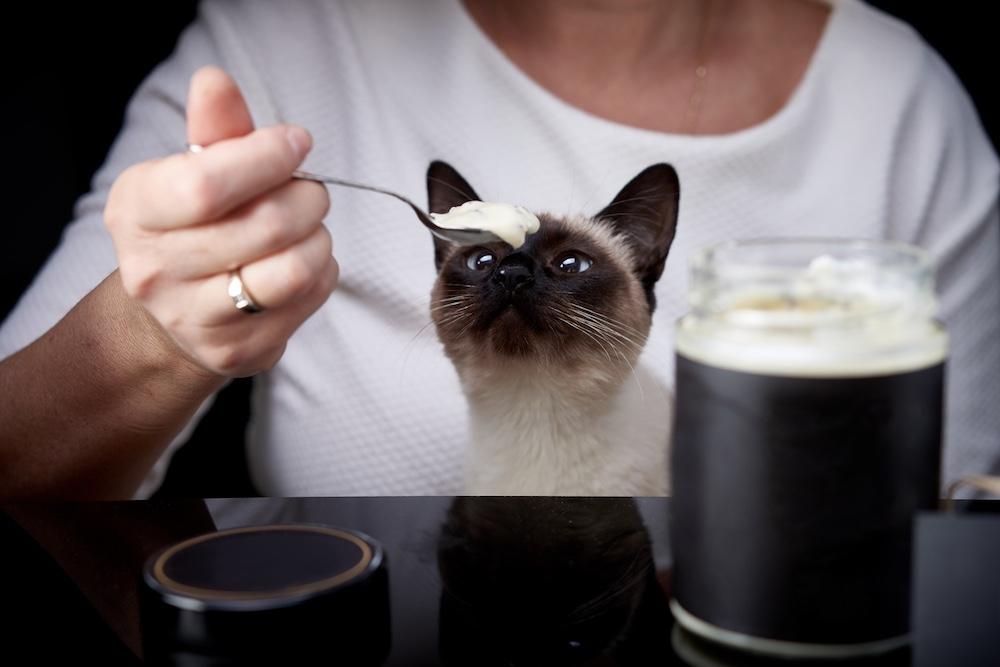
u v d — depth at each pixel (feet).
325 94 3.09
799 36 3.24
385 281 2.84
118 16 3.90
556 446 2.38
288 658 1.55
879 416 1.46
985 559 1.44
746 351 1.47
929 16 3.95
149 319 2.18
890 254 1.52
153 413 2.31
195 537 1.75
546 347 2.30
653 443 2.38
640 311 2.39
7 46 3.83
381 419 2.79
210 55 3.15
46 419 2.33
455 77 2.98
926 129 3.22
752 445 1.48
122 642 1.61
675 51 3.13
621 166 2.87
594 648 1.58
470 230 1.87
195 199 1.83
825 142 3.11
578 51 3.09
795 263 1.53
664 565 1.78
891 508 1.48
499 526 1.91
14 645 1.60
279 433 2.99
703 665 1.53
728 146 2.89
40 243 3.95
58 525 1.91
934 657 1.46
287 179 1.91
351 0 3.12
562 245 2.34
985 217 3.28
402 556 1.82
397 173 2.93
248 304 1.95
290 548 1.69
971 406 3.12
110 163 3.08
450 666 1.55
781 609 1.50
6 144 3.87
